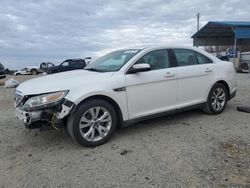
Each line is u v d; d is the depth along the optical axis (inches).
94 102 197.3
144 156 181.2
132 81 213.8
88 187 147.6
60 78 210.5
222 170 158.4
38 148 203.3
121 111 210.7
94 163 174.6
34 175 163.3
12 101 405.7
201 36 1391.5
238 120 253.6
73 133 193.2
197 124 243.9
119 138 215.2
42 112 189.3
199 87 254.8
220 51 1428.4
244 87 477.4
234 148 188.5
